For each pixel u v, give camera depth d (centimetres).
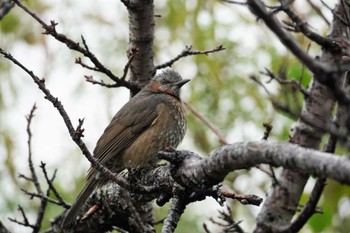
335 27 1111
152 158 1312
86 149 889
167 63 1238
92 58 1134
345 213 1464
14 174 1529
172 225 862
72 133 877
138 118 1301
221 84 1549
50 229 1196
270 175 1205
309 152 635
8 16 1567
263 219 1198
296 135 1178
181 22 1531
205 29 1535
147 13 1179
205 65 1565
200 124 1598
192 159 816
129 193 1023
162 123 1314
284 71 1148
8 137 1538
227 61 1549
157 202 926
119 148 1288
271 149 674
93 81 1181
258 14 614
